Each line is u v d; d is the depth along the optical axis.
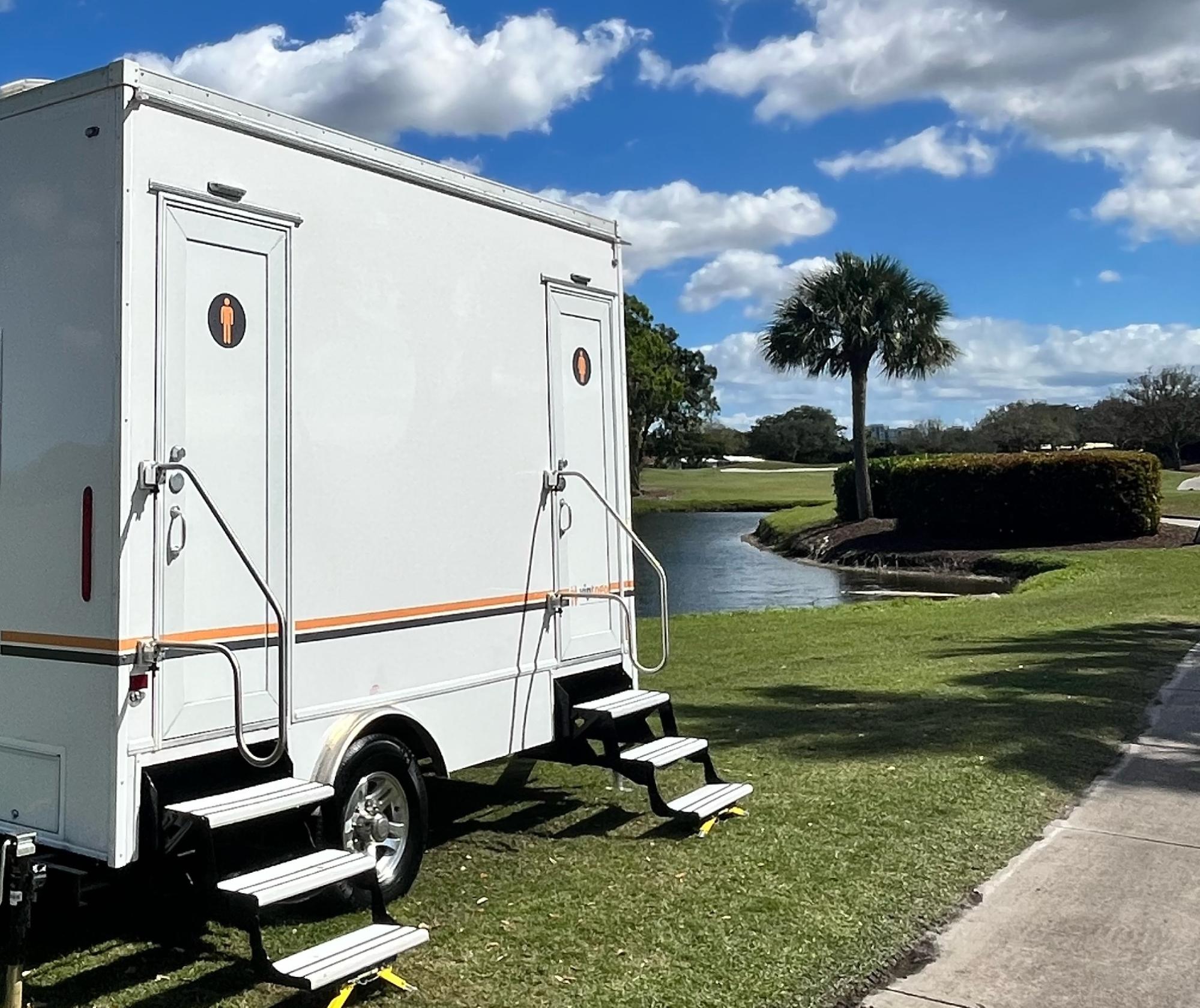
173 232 3.87
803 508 42.16
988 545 25.30
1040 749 6.84
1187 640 11.20
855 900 4.48
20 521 3.90
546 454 5.71
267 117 4.24
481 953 4.02
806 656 11.20
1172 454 57.94
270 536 4.20
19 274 3.95
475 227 5.30
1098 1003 3.65
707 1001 3.62
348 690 4.52
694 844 5.24
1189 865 4.88
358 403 4.61
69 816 3.74
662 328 68.44
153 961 4.01
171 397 3.84
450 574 5.06
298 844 4.27
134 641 3.68
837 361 31.55
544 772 6.72
